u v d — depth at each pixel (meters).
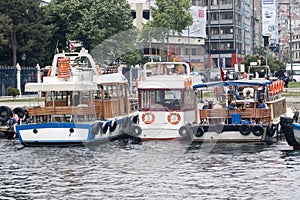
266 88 96.56
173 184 62.03
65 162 75.94
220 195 57.34
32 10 196.88
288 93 160.88
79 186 62.03
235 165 72.44
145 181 63.59
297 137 84.12
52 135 88.62
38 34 195.88
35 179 66.12
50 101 91.62
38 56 199.75
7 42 185.50
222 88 92.12
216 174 67.06
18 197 57.94
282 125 84.75
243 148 85.75
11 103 138.00
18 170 71.62
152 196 57.31
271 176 65.81
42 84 90.81
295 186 60.91
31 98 127.56
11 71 169.50
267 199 55.75
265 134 90.44
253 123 91.38
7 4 193.12
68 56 94.69
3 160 78.69
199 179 64.44
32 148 88.12
